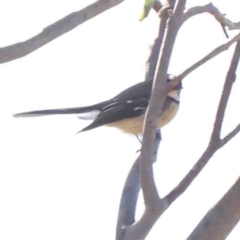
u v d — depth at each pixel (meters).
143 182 5.33
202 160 5.64
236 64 5.72
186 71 5.38
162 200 5.37
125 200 6.41
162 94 5.32
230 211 5.44
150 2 5.13
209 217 5.46
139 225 5.38
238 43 5.73
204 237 5.42
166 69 5.28
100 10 6.31
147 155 5.32
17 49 5.81
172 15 5.24
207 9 5.91
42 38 5.91
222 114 5.68
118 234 5.54
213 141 5.68
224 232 5.44
